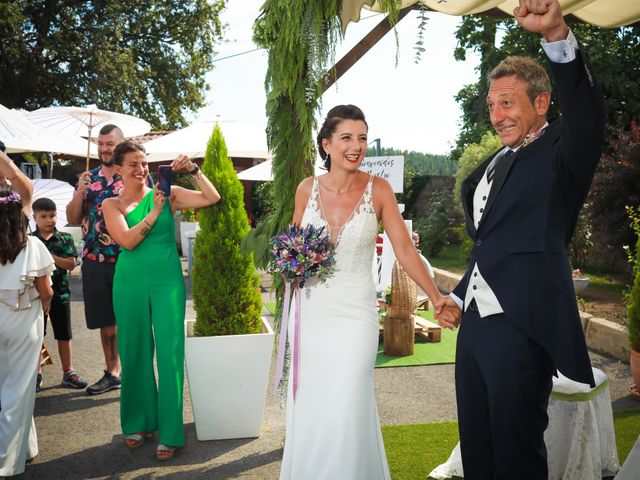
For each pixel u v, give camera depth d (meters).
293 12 3.26
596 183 9.31
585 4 3.80
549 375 2.47
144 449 4.03
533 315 2.36
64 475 3.64
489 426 2.61
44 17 21.33
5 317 3.54
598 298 8.74
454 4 3.93
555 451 3.28
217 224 4.22
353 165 2.93
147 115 23.95
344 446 2.79
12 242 3.53
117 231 3.91
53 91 21.53
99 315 5.05
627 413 4.50
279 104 3.71
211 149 4.29
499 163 2.56
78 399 5.00
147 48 24.28
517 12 2.10
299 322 2.96
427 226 14.52
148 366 4.05
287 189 3.76
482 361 2.50
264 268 3.93
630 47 12.35
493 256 2.47
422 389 5.18
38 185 9.31
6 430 3.50
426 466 3.60
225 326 4.20
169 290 3.94
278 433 4.26
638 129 9.47
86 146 7.79
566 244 2.52
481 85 15.60
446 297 2.88
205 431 4.12
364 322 2.92
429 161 21.47
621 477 2.48
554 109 12.36
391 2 2.99
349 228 2.93
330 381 2.86
